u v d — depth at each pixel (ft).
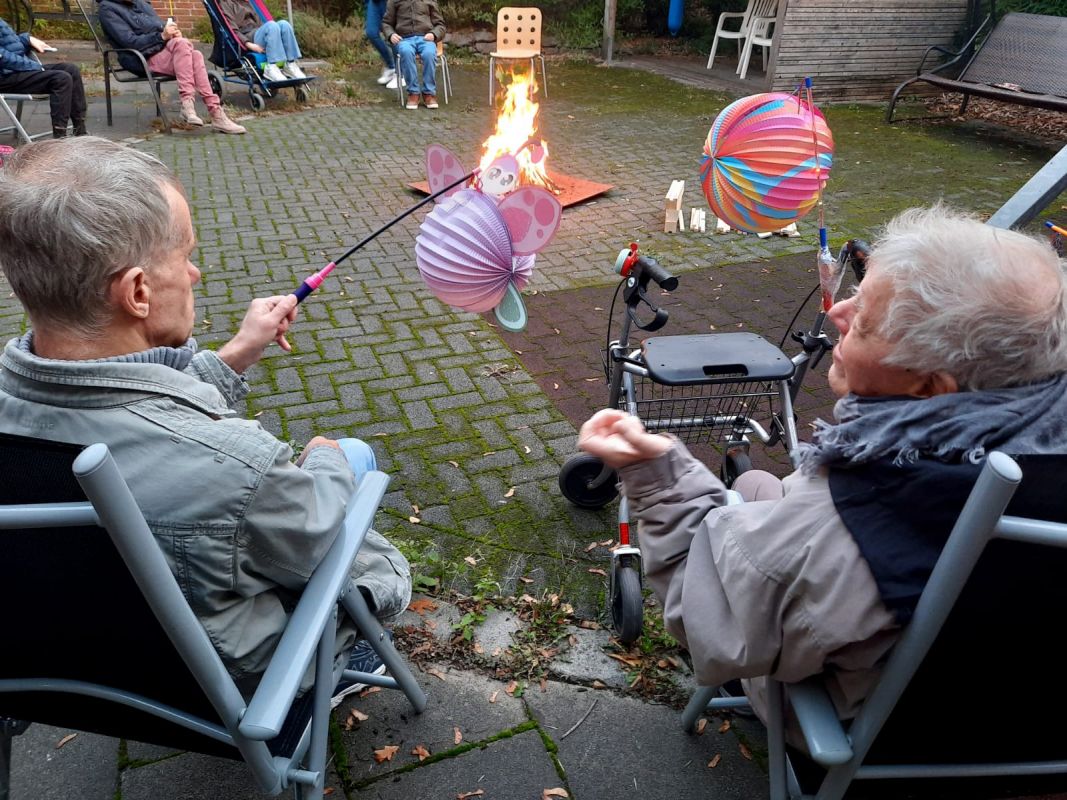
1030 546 3.28
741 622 3.94
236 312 14.80
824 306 7.67
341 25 40.16
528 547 9.05
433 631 7.86
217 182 21.68
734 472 9.24
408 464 10.50
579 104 31.63
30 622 4.11
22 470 3.34
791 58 30.86
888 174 23.02
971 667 3.82
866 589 3.56
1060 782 4.69
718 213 8.75
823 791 4.27
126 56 25.29
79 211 3.88
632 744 6.72
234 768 6.39
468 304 7.62
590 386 12.42
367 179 22.20
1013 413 3.52
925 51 31.96
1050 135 27.37
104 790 6.21
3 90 22.09
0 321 14.28
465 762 6.53
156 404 4.02
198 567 4.00
